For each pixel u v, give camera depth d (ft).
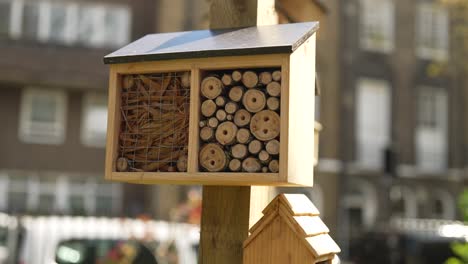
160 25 74.38
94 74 72.64
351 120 78.33
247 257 8.48
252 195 9.21
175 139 8.67
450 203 82.89
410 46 82.53
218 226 9.21
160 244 22.95
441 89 84.02
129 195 73.41
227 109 8.39
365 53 80.18
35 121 73.15
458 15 68.59
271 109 8.22
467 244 15.97
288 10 12.38
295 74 8.24
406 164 81.20
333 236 54.75
